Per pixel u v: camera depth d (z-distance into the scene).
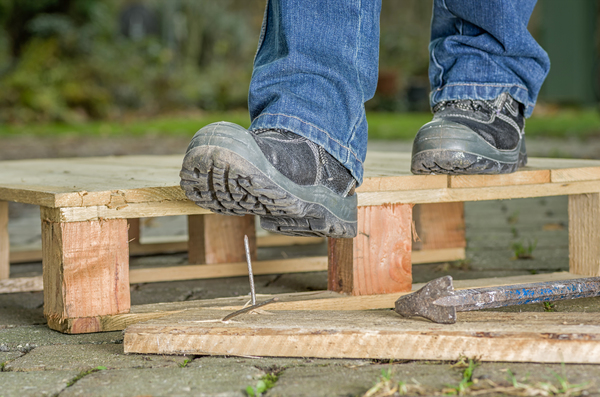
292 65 1.73
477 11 2.08
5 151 8.77
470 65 2.10
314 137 1.69
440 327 1.53
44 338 1.83
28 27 16.77
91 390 1.37
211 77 19.44
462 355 1.48
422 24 24.11
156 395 1.33
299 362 1.54
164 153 8.67
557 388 1.29
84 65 16.12
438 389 1.32
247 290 2.58
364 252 2.05
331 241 2.15
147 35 21.47
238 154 1.49
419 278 2.70
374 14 1.79
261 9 25.00
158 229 4.30
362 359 1.55
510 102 2.10
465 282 2.25
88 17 17.89
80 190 1.84
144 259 3.31
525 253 3.12
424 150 1.97
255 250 2.83
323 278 2.81
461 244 3.00
